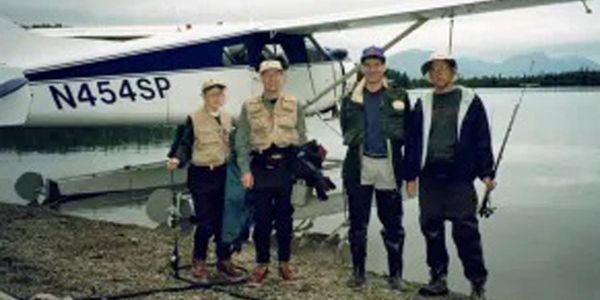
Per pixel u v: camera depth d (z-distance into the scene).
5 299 3.90
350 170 4.64
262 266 4.76
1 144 22.09
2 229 6.64
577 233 8.75
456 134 4.31
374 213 9.17
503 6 8.89
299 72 10.41
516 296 5.70
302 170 5.23
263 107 4.54
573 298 5.68
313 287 4.81
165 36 9.19
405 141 4.49
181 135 4.75
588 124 35.12
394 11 9.47
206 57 9.25
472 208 4.38
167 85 9.02
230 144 4.77
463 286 5.86
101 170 15.30
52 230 6.69
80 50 8.73
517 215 10.15
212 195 4.76
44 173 14.56
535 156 19.84
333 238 7.35
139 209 9.58
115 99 8.79
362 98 4.53
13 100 6.68
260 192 4.62
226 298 4.43
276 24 9.90
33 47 8.52
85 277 4.85
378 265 6.54
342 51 11.27
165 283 4.77
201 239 4.82
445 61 4.27
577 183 14.16
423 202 4.52
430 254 4.61
